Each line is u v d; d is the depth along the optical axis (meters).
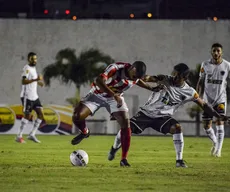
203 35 72.88
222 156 28.81
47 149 32.91
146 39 73.56
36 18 76.62
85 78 72.56
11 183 17.30
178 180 18.31
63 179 18.28
